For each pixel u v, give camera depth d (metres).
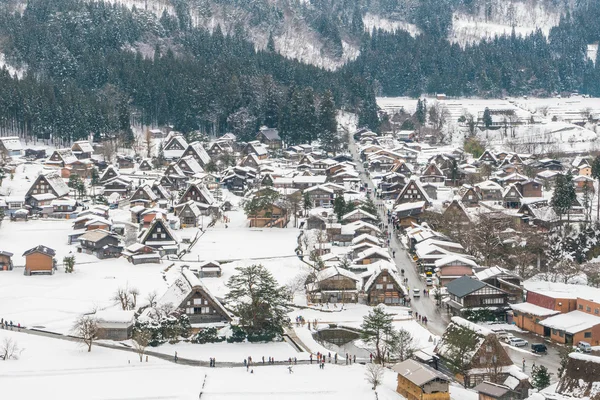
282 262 150.12
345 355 109.88
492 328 119.00
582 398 85.62
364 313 125.19
